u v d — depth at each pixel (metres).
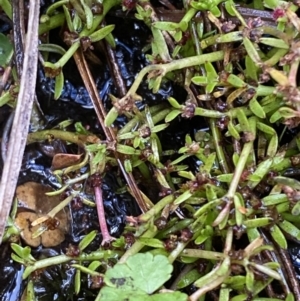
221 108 0.10
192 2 0.10
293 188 0.09
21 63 0.10
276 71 0.08
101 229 0.10
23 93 0.09
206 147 0.10
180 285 0.10
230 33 0.09
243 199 0.09
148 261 0.09
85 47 0.10
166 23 0.10
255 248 0.09
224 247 0.09
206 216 0.09
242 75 0.10
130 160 0.10
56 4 0.10
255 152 0.10
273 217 0.09
